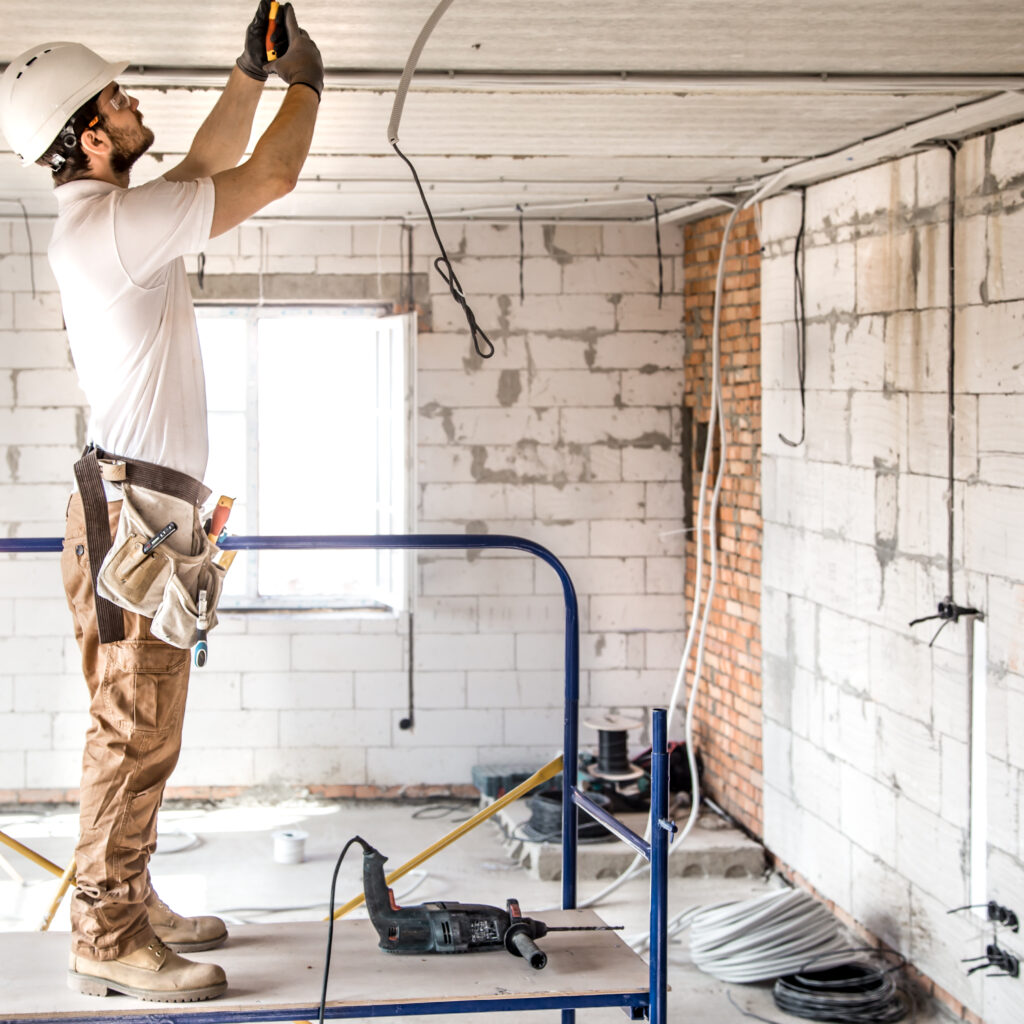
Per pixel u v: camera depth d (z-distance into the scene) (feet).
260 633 20.92
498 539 9.70
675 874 17.84
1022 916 12.05
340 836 19.47
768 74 10.57
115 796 7.43
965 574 12.98
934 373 13.48
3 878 17.58
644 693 21.54
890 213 14.34
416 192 17.39
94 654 7.75
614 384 21.29
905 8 8.77
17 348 20.24
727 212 19.26
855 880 15.49
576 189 17.26
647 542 21.47
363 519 36.37
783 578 17.42
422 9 8.77
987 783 12.60
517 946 8.26
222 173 7.04
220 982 7.58
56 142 7.10
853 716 15.48
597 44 9.65
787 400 17.19
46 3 8.66
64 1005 7.41
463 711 21.27
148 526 7.17
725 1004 13.92
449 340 20.97
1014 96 11.03
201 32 9.34
